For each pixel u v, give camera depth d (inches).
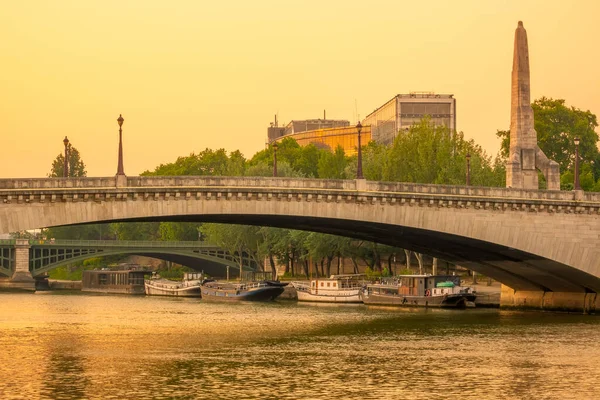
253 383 3782.0
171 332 5511.8
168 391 3622.0
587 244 6501.0
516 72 7268.7
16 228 5216.5
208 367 4156.0
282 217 5856.3
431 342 4990.2
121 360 4340.6
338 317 6530.5
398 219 6053.2
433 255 7214.6
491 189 6264.8
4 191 5167.3
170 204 5531.5
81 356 4468.5
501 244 6294.3
